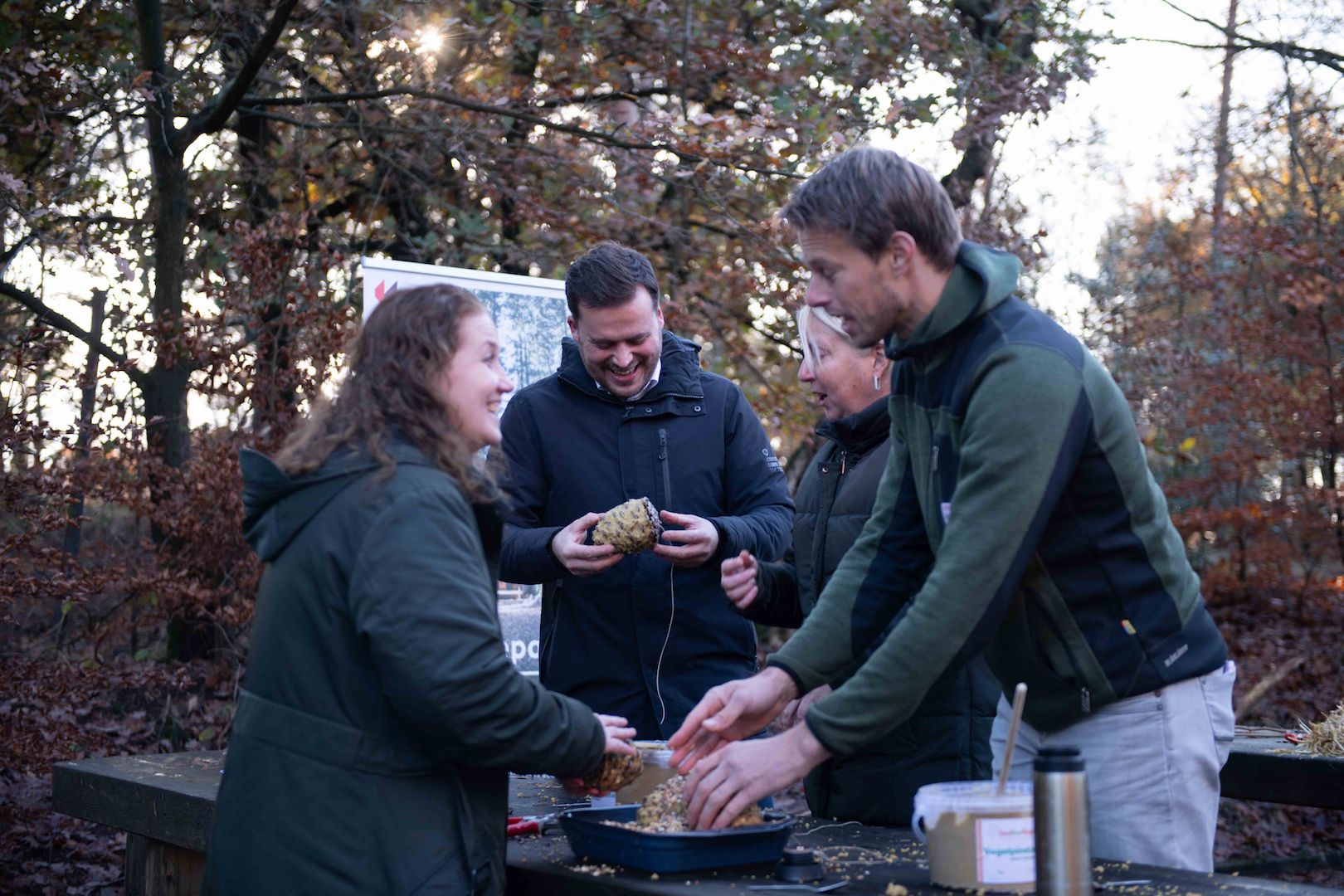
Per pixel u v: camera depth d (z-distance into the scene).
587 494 2.90
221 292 5.93
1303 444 9.51
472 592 1.70
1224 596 9.95
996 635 1.92
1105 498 1.79
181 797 2.55
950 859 1.64
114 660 6.23
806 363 2.67
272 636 1.78
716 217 8.17
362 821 1.70
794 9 7.92
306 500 1.78
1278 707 8.54
